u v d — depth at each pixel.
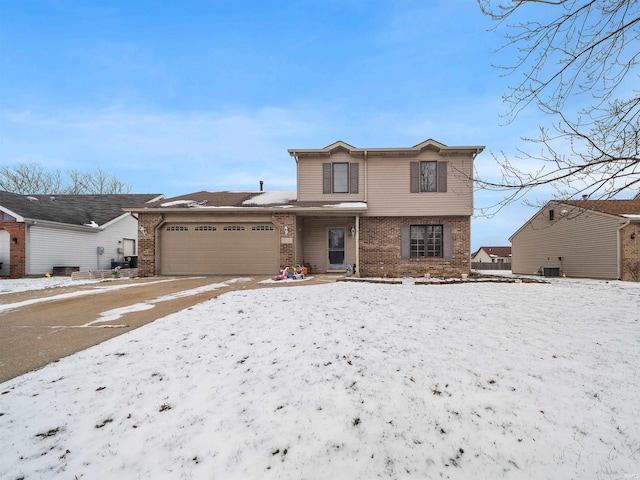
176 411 2.84
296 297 7.40
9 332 5.07
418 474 2.13
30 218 15.35
